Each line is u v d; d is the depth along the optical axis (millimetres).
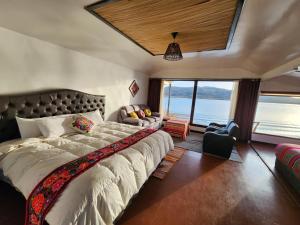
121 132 2580
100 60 3689
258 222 1676
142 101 5848
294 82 4109
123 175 1465
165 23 2102
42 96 2439
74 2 1662
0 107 1975
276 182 2488
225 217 1712
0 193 1854
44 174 1316
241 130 4688
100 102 3674
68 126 2430
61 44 2705
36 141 1926
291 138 4363
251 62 3730
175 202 1902
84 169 1334
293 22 1692
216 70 4957
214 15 1852
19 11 1776
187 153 3527
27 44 2287
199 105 9109
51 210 1094
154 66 5090
